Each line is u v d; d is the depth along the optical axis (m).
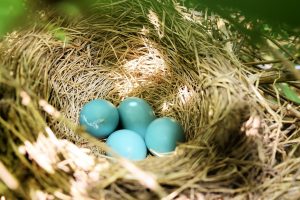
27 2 0.17
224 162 0.29
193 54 0.36
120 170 0.28
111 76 0.39
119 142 0.34
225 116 0.30
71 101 0.37
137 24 0.39
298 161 0.29
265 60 0.35
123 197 0.27
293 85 0.34
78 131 0.28
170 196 0.27
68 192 0.27
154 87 0.39
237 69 0.33
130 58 0.40
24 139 0.28
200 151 0.30
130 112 0.36
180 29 0.37
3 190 0.27
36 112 0.30
